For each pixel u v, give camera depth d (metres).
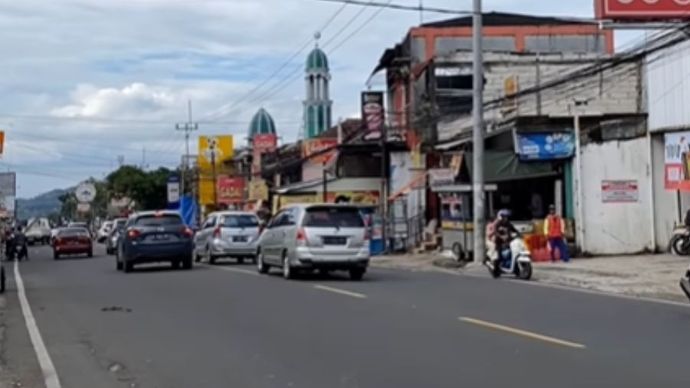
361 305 16.92
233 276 25.05
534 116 31.97
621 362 10.73
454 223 33.75
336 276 24.83
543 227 30.67
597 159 31.16
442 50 48.00
